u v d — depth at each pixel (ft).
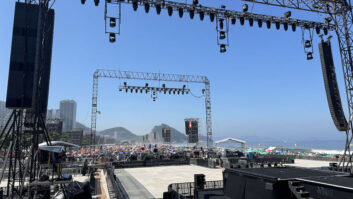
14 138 42.24
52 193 45.80
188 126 183.21
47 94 50.06
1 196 41.04
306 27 63.82
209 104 190.19
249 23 59.16
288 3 57.62
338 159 106.01
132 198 50.72
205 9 55.06
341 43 59.36
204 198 35.73
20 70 40.09
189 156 139.23
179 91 175.01
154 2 51.90
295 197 24.52
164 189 59.67
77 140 189.06
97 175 85.25
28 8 42.22
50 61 51.31
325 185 22.35
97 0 48.06
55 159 37.96
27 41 41.16
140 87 163.32
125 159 128.26
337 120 60.90
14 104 39.24
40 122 45.47
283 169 33.96
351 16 58.18
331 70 62.59
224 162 102.37
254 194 28.09
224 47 56.59
